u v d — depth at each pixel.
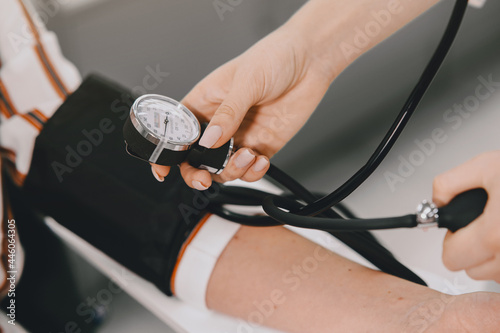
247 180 0.61
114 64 1.51
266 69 0.63
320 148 1.20
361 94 1.33
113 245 0.66
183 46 1.57
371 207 1.01
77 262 1.06
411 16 0.74
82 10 1.74
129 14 1.76
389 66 1.40
